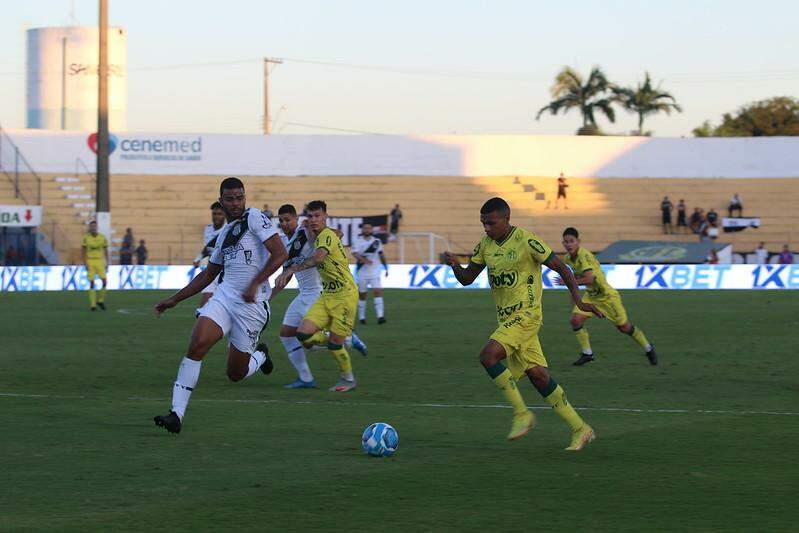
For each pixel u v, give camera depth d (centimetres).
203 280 1895
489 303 5853
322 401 2234
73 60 14250
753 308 5388
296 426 1891
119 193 10175
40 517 1244
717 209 10350
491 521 1236
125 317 4819
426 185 10569
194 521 1228
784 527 1213
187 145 10481
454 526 1212
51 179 10119
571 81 14562
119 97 14562
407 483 1433
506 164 10762
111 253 9206
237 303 1853
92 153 10356
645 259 8381
